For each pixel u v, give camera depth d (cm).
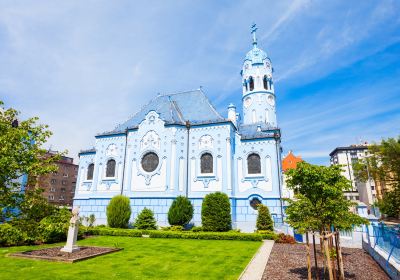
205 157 3338
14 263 1447
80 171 4069
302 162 1241
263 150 3356
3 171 1326
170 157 3291
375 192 6419
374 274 1309
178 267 1426
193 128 3459
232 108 3762
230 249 1961
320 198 1202
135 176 3431
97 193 3666
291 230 2633
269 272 1320
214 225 2728
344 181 1183
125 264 1478
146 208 3103
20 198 1448
